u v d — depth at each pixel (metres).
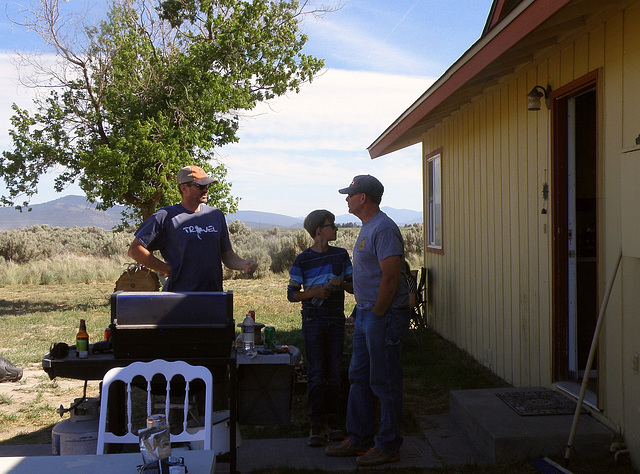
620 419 4.03
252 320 4.47
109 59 13.74
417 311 9.27
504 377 6.34
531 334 5.63
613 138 4.12
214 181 4.20
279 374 4.51
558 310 5.10
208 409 2.93
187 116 13.95
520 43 4.50
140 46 14.36
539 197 5.41
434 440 4.63
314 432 4.58
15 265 20.23
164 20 15.20
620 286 4.03
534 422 4.27
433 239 9.70
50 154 13.84
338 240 27.05
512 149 6.05
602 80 4.27
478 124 7.12
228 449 4.02
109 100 13.54
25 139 13.81
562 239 5.09
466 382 6.29
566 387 4.96
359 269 4.11
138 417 5.31
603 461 3.96
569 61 4.79
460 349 7.92
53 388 6.54
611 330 4.15
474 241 7.30
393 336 4.03
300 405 5.64
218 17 15.18
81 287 17.31
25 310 12.70
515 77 5.92
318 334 4.59
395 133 8.02
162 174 13.03
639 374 3.80
